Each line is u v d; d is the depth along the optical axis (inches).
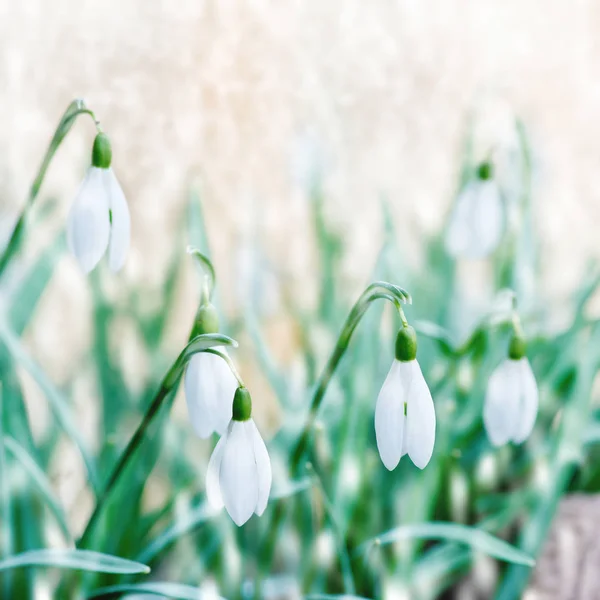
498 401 20.7
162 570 22.6
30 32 36.3
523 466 24.4
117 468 20.0
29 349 26.1
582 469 24.8
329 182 30.8
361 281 29.2
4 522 21.8
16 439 22.2
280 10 40.3
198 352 19.2
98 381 24.6
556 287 30.1
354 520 23.2
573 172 43.7
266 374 24.4
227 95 37.1
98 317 24.5
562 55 55.3
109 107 35.6
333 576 22.7
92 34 37.4
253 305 26.4
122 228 20.0
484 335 24.5
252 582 22.8
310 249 29.6
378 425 19.3
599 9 58.4
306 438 20.5
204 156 35.6
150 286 25.8
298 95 36.0
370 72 37.9
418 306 26.0
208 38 39.1
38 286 23.5
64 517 21.6
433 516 23.9
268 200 34.3
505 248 25.9
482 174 23.4
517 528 23.8
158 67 37.4
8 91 32.9
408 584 22.4
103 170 19.9
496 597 22.5
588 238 35.8
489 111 29.6
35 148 30.7
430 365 25.5
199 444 24.1
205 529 23.0
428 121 39.6
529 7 58.1
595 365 23.3
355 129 36.4
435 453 23.0
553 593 22.8
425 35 46.1
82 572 21.7
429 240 27.0
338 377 24.5
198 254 19.8
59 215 26.2
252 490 18.9
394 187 34.7
